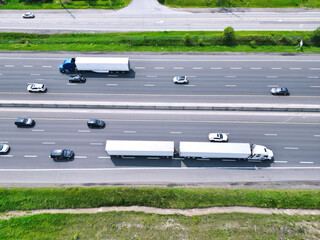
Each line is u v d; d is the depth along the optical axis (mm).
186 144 41281
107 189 40156
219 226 35719
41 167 43094
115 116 48625
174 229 35656
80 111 49469
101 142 45500
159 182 41094
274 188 39969
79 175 42125
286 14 67250
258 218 36281
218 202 38438
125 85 53188
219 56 57500
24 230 36375
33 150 44875
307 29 62938
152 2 72438
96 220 37031
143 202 38875
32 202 39281
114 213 37781
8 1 75562
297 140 44312
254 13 67938
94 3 73188
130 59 57844
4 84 54031
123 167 42719
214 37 60844
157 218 36969
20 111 49844
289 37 59250
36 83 54125
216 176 41500
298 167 41750
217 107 48281
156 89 52312
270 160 42531
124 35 64188
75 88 53094
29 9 72500
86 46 61062
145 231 35625
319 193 38750
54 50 60188
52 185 41188
